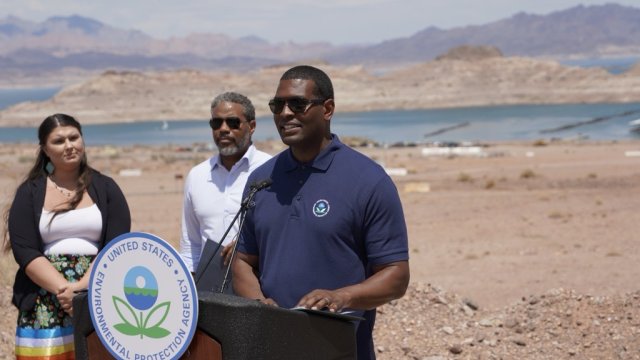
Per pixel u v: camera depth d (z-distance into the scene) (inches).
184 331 119.6
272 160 162.7
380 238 151.5
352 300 143.1
